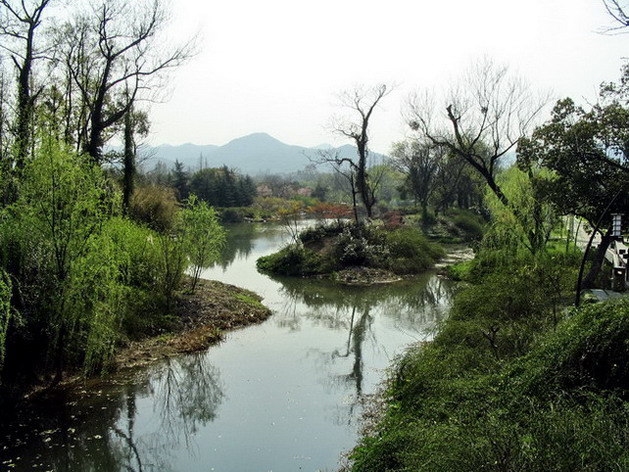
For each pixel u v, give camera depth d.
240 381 9.94
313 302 17.72
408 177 48.06
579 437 3.79
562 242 20.03
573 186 13.81
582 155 13.70
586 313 5.99
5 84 15.78
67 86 18.59
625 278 13.47
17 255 8.73
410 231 28.56
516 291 8.96
